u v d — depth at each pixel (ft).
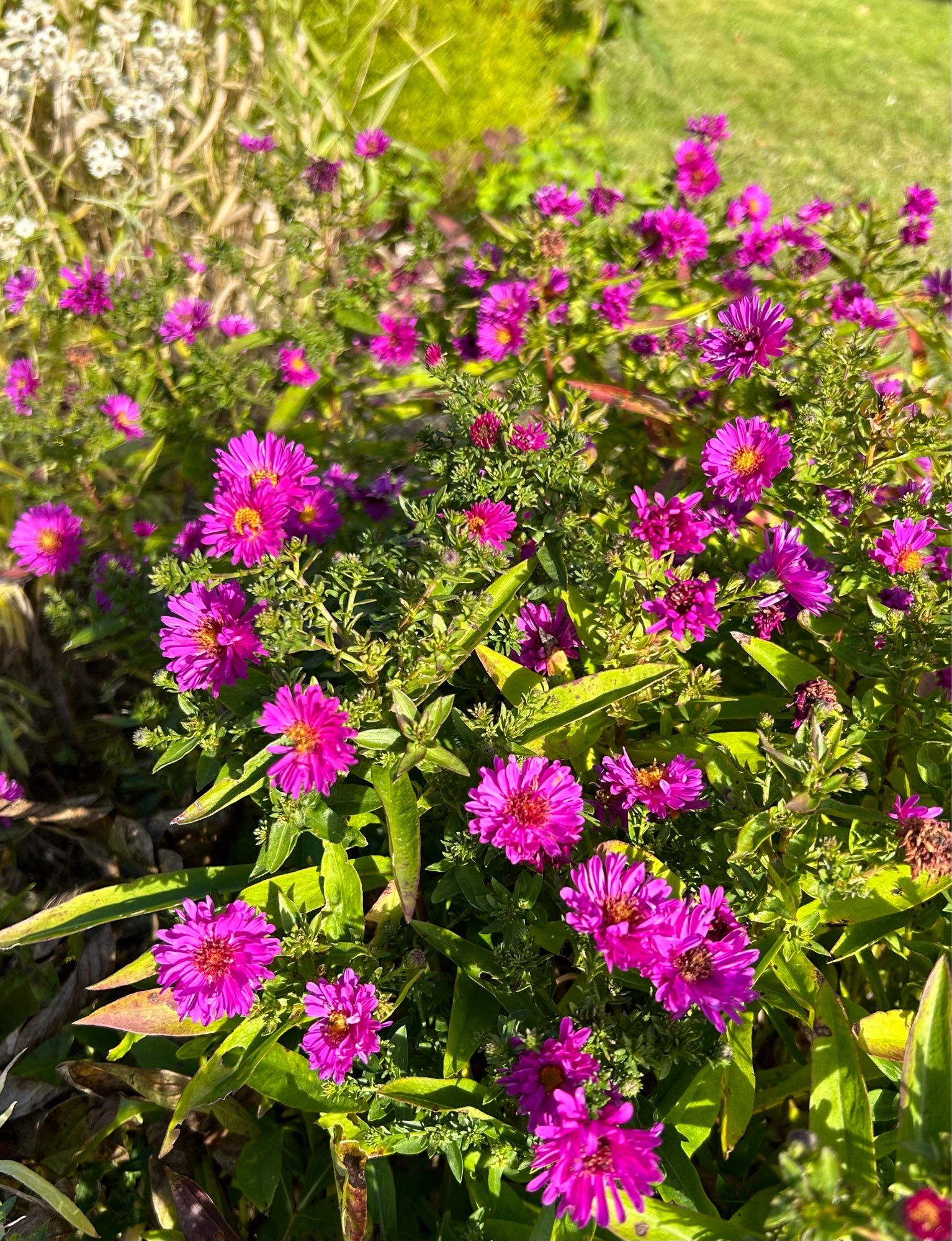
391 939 1.09
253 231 2.32
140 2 2.10
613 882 0.89
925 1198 0.69
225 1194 1.25
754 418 1.34
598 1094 0.86
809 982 0.98
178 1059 1.22
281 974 1.04
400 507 1.51
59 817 1.50
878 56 6.56
